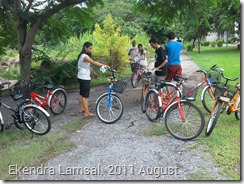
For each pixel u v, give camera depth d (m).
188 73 12.66
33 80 9.92
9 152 4.46
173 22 10.33
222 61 17.45
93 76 12.40
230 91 5.31
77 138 5.00
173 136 4.73
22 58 9.49
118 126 5.52
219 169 3.69
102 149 4.46
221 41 39.91
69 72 11.02
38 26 9.24
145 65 9.99
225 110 5.79
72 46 15.38
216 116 4.55
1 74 14.42
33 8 9.20
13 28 11.05
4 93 9.93
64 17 10.33
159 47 6.12
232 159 3.92
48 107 6.33
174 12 9.40
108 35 14.01
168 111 4.80
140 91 9.06
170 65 6.41
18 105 5.57
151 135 4.93
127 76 13.34
